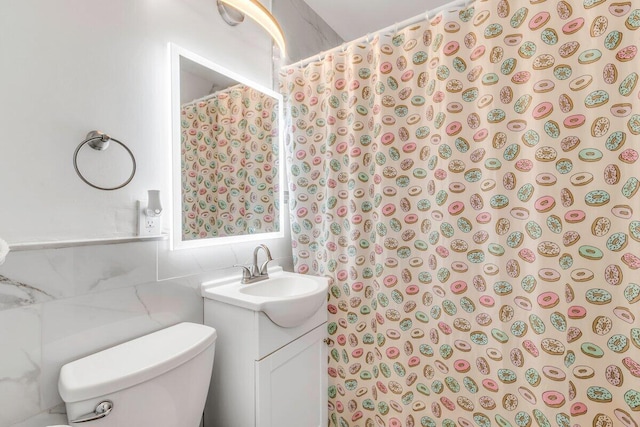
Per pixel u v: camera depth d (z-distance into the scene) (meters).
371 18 2.04
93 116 0.90
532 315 1.06
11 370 0.73
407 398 1.32
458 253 1.20
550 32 1.02
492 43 1.12
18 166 0.76
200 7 1.24
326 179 1.51
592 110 0.96
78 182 0.87
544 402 1.03
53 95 0.82
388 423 1.36
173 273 1.11
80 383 0.70
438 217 1.25
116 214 0.95
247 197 1.43
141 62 1.03
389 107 1.35
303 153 1.61
